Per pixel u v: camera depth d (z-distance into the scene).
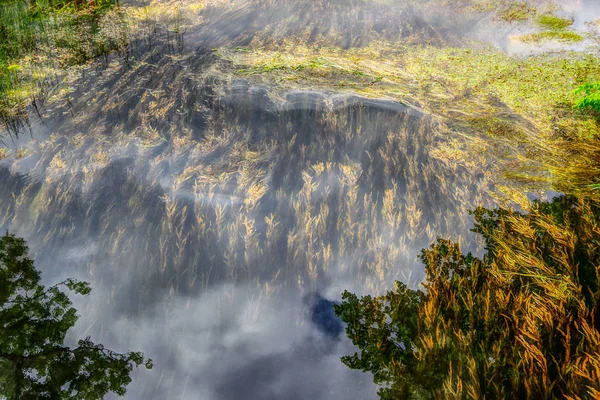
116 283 3.32
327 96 5.43
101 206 3.91
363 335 3.00
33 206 3.87
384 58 6.29
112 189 4.07
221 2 8.07
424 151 4.54
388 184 4.16
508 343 2.81
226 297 3.25
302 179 4.25
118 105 5.18
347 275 3.39
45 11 7.24
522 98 5.25
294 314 3.15
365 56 6.34
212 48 6.51
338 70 5.98
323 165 4.42
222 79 5.74
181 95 5.40
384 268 3.40
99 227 3.73
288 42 6.71
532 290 3.15
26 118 4.92
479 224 3.70
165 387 2.71
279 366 2.84
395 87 5.59
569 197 3.88
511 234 3.58
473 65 6.05
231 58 6.25
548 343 2.78
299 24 7.32
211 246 3.60
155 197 4.01
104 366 2.80
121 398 2.65
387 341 2.95
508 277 3.23
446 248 3.51
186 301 3.22
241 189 4.10
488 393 2.57
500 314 2.95
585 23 7.37
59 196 3.97
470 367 2.63
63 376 2.73
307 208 3.90
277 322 3.11
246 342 2.98
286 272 3.42
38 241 3.59
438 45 6.67
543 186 4.01
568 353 2.60
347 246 3.59
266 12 7.73
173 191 4.06
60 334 2.96
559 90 5.37
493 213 3.79
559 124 4.77
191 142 4.66
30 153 4.45
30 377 2.72
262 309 3.18
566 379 2.55
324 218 3.79
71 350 2.88
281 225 3.77
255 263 3.48
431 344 2.78
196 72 5.88
